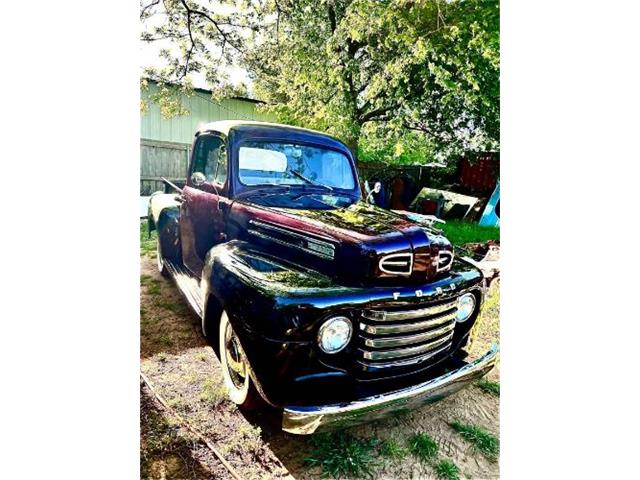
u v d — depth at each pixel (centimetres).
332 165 295
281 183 276
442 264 226
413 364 218
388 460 224
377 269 204
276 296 188
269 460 213
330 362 198
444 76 358
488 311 303
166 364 253
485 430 250
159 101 309
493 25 360
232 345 228
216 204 268
